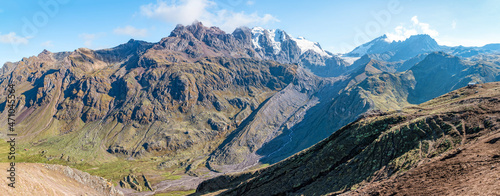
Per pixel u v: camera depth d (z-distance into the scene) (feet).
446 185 167.73
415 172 216.95
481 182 148.77
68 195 345.10
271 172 439.22
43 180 332.80
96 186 451.53
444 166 201.57
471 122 286.05
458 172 179.63
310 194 332.19
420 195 167.94
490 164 168.96
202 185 595.47
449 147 262.47
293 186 377.91
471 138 261.03
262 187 414.82
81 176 439.63
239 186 455.22
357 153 365.61
